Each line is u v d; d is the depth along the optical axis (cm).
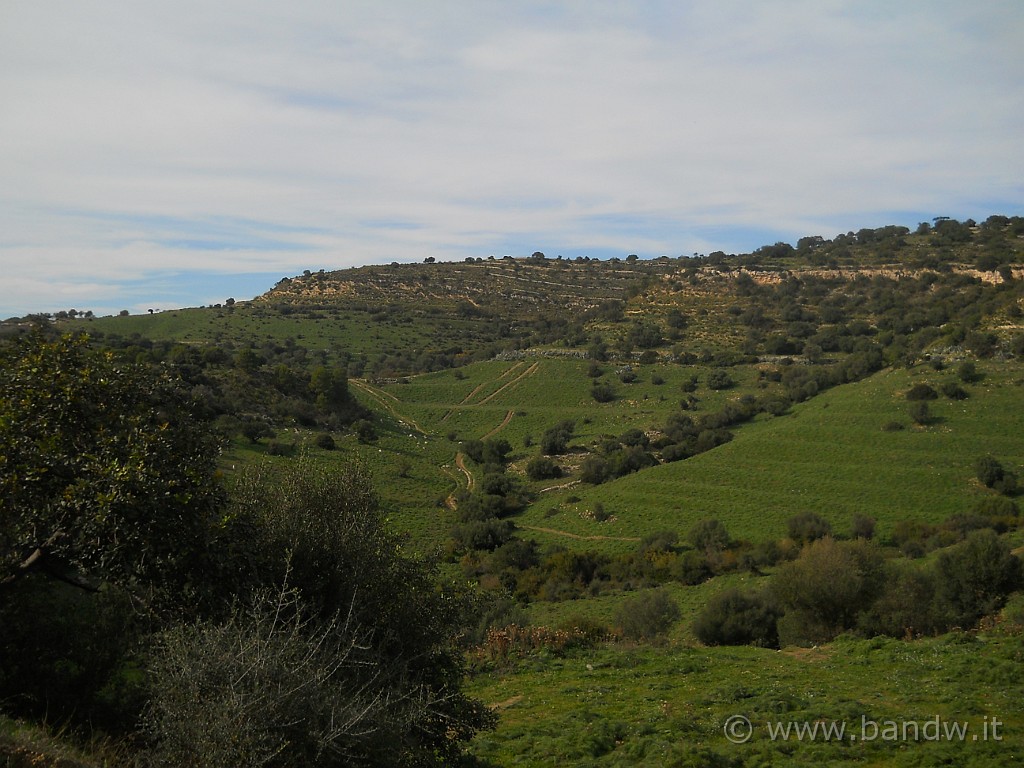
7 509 675
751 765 1082
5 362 771
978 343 8981
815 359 11956
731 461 7531
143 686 743
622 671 1862
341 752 647
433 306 19138
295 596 810
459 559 5278
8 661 762
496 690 1708
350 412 9131
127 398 809
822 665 1852
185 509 729
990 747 1064
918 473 6412
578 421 10344
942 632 2350
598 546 5766
